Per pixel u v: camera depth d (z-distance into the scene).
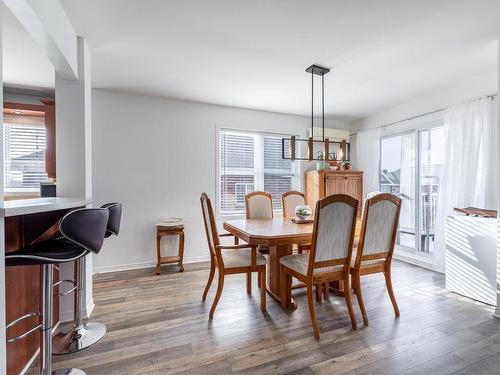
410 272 3.35
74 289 1.89
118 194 3.45
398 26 2.06
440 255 3.31
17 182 3.33
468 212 2.71
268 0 1.76
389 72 2.91
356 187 4.33
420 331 1.97
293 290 2.79
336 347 1.78
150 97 3.62
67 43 1.90
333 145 4.72
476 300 2.51
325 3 1.79
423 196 3.82
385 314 2.23
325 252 1.95
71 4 1.76
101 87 3.31
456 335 1.92
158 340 1.86
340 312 2.28
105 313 2.25
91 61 2.61
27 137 3.38
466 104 3.03
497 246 2.23
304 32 2.14
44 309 1.37
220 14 1.91
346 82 3.18
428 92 3.54
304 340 1.86
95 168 3.35
